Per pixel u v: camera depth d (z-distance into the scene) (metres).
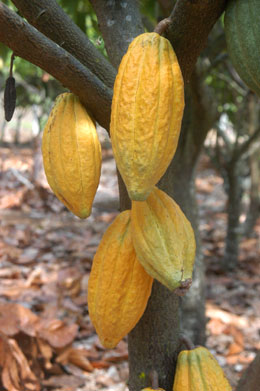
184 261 1.01
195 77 1.93
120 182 1.18
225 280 3.72
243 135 4.27
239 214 3.90
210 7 1.03
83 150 1.04
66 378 2.34
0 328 2.23
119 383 2.35
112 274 1.07
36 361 2.31
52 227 4.79
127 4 1.23
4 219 4.88
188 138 2.29
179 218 1.04
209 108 2.14
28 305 2.94
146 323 1.18
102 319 1.08
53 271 3.67
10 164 7.15
